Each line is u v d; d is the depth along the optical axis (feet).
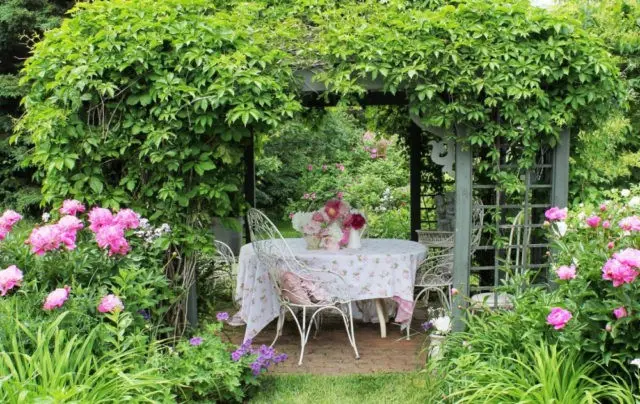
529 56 12.60
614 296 9.05
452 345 11.11
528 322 9.93
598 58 12.89
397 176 31.50
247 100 12.19
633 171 17.46
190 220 13.14
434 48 12.51
